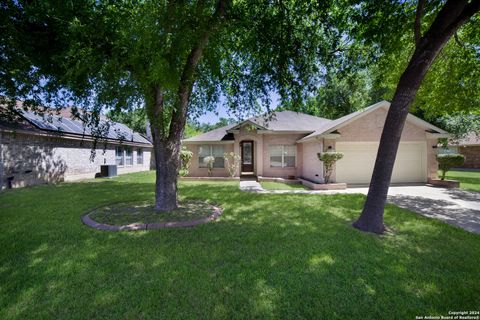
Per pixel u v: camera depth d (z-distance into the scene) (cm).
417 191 980
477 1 405
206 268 325
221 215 602
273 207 684
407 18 593
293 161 1478
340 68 707
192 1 477
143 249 389
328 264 334
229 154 1515
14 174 1103
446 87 861
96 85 526
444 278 297
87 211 645
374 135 1168
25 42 537
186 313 237
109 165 1686
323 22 597
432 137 1190
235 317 231
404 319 230
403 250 381
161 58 417
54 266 331
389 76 895
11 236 452
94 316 234
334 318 230
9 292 271
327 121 1639
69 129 1434
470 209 680
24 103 671
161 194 645
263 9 600
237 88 825
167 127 652
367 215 484
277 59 663
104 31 485
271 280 293
